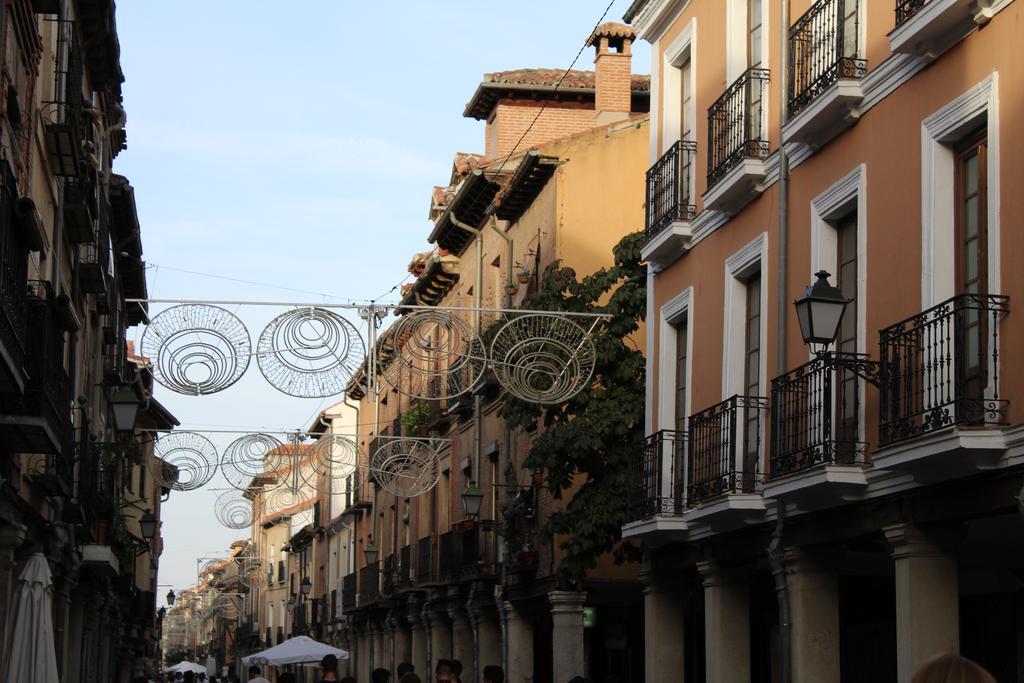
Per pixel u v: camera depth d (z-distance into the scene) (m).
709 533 16.66
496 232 31.14
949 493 11.53
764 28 16.25
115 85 26.17
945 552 12.05
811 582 14.26
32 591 15.85
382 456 33.06
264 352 16.38
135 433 27.95
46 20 16.94
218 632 108.56
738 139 16.23
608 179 26.94
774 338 15.49
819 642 14.15
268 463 25.86
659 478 18.02
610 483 21.48
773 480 13.80
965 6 11.33
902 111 12.71
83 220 19.95
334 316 16.53
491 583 29.31
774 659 19.72
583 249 26.59
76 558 23.33
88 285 22.98
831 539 13.62
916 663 11.90
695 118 18.34
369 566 44.69
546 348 20.09
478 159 35.41
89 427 24.81
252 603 86.38
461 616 32.88
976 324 11.44
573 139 26.94
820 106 13.78
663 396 19.06
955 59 11.80
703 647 22.31
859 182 13.47
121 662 49.72
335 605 55.88
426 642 35.88
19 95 15.24
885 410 11.92
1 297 11.46
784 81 15.14
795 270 14.93
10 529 16.52
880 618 17.45
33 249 13.02
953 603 12.00
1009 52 10.92
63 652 22.70
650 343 19.72
